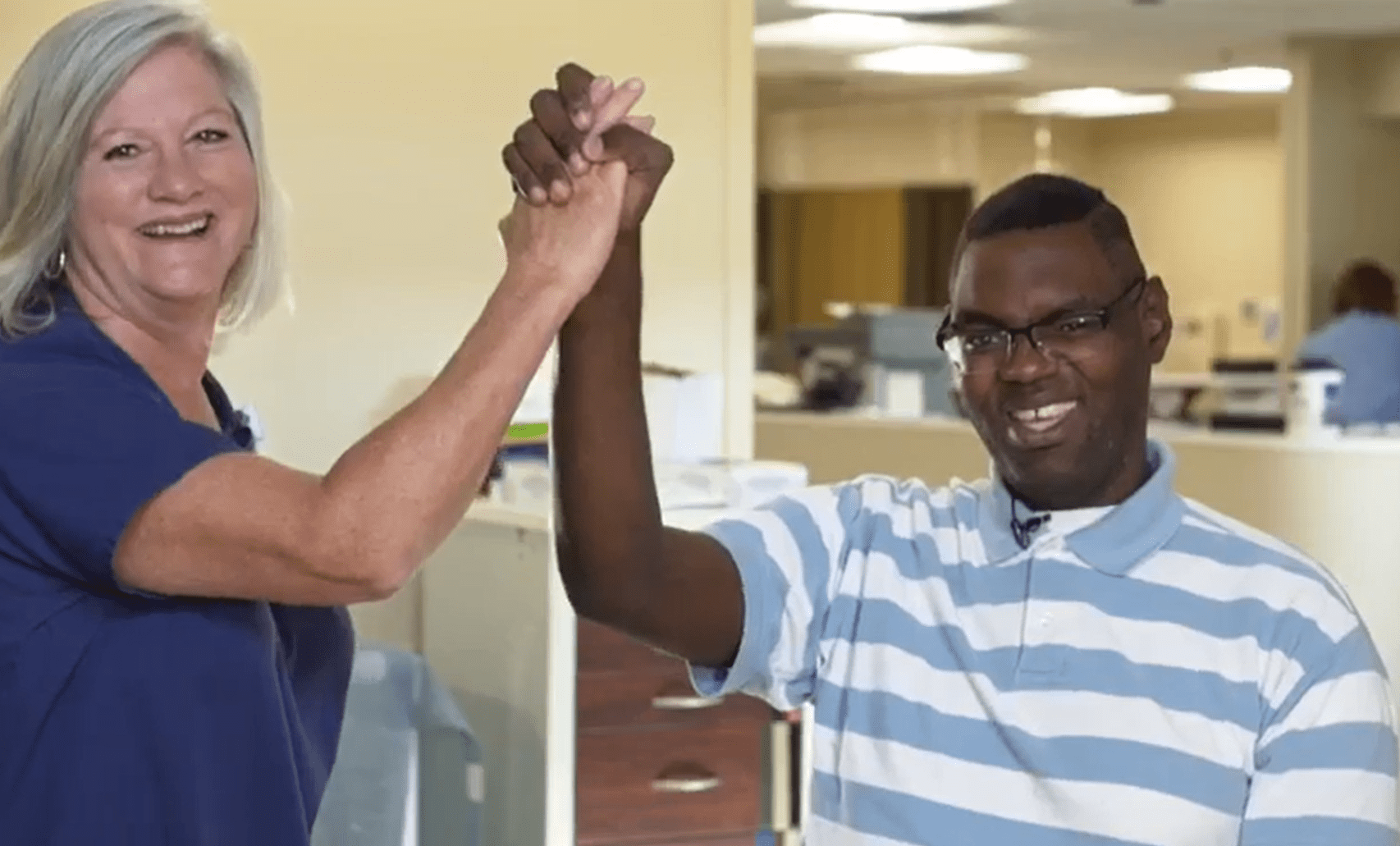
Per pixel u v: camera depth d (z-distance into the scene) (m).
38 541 1.58
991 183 11.64
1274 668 1.57
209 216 1.69
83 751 1.58
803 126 11.85
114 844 1.58
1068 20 7.59
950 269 1.71
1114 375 1.62
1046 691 1.60
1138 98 10.73
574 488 1.60
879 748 1.66
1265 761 1.56
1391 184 9.13
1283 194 9.10
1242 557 1.61
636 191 1.55
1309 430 5.58
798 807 3.29
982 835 1.61
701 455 3.66
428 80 3.75
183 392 1.76
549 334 1.52
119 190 1.65
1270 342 11.33
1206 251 11.94
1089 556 1.61
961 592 1.66
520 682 3.23
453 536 3.44
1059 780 1.58
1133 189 12.20
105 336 1.63
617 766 3.20
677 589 1.64
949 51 8.56
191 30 1.68
